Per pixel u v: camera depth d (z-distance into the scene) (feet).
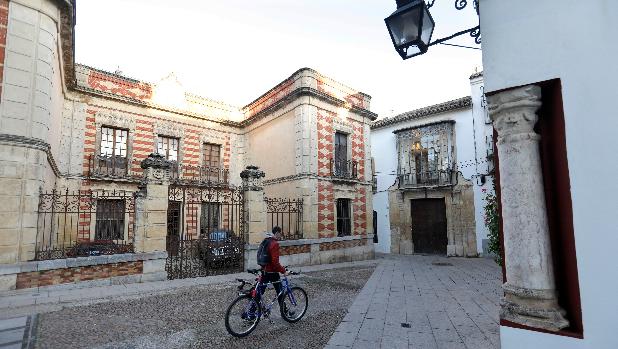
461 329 18.33
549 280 7.15
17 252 24.97
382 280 34.35
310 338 17.26
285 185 50.85
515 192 7.45
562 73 6.90
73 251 30.99
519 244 7.36
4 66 25.86
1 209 24.53
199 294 26.73
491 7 7.95
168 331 18.19
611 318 6.18
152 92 53.67
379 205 68.95
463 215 57.98
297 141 48.85
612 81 6.40
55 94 34.50
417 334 17.56
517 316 7.29
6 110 25.54
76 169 45.24
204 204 55.31
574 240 6.68
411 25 11.06
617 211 6.24
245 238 37.78
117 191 47.26
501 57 7.67
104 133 49.44
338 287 30.73
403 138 65.77
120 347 15.94
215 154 60.44
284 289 19.47
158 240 31.89
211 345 16.31
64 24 31.86
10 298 23.50
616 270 6.20
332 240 48.83
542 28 7.20
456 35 10.85
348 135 55.47
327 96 50.52
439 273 39.24
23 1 26.94
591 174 6.52
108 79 49.67
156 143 53.47
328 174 50.47
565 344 6.58
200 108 58.95
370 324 19.30
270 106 54.44
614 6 6.50
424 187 60.90
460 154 59.36
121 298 24.90
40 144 26.84
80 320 19.75
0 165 24.76
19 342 16.22
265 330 18.45
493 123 8.07
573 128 6.73
